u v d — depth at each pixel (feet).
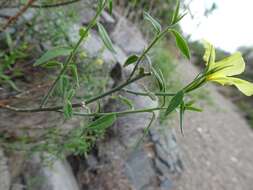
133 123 0.72
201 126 1.98
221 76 0.29
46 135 0.65
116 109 0.70
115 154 0.94
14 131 0.68
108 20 1.04
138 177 1.11
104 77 0.75
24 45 0.56
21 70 0.59
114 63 0.77
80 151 0.60
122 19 1.16
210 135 2.00
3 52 0.53
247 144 2.52
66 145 0.58
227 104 3.33
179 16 0.30
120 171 1.04
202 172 1.60
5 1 0.55
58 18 0.62
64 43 0.63
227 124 2.53
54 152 0.66
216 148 1.94
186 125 1.82
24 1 0.43
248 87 0.29
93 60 0.65
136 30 1.21
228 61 0.29
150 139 1.20
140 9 1.28
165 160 1.27
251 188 1.89
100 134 0.60
